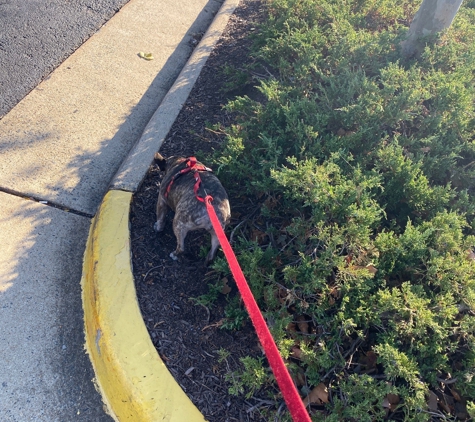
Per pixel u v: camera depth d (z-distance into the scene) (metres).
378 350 1.15
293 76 2.14
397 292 1.27
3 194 1.73
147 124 2.05
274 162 1.63
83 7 2.89
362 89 1.89
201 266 1.55
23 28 2.60
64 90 2.26
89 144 2.01
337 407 1.14
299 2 2.56
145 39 2.75
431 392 1.20
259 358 1.23
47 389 1.27
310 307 1.32
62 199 1.77
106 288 1.41
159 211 1.60
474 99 2.01
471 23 2.62
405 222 1.63
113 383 1.25
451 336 1.30
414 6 2.71
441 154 1.78
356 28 2.52
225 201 1.45
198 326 1.38
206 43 2.60
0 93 2.16
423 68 2.18
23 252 1.57
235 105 1.91
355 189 1.50
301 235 1.49
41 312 1.43
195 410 1.19
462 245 1.46
